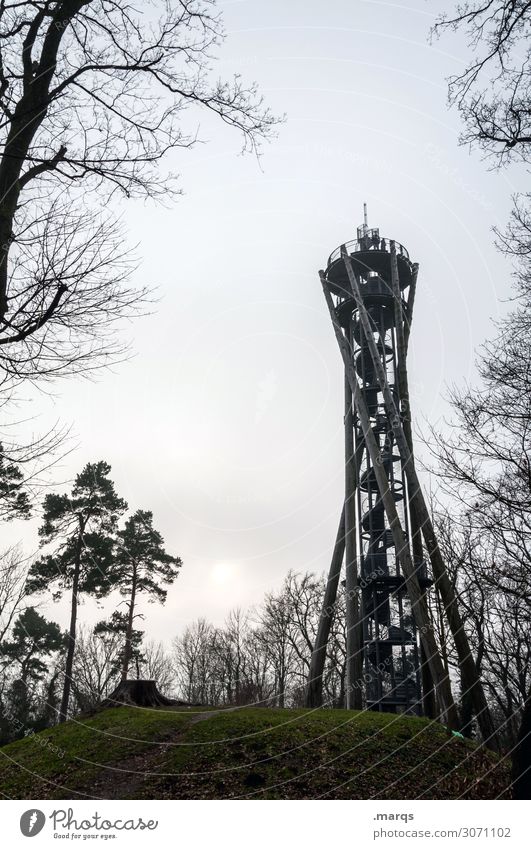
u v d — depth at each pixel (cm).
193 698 4328
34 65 667
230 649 4275
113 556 2645
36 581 2519
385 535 2169
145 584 2742
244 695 3503
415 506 1814
